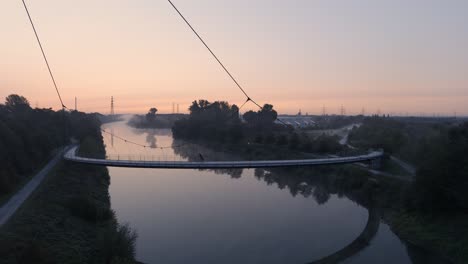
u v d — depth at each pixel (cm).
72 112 18250
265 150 13100
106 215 5381
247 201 7331
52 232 4159
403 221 5806
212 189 8350
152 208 6575
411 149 9119
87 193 6481
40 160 7994
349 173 8769
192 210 6531
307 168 10400
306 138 12688
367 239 5322
